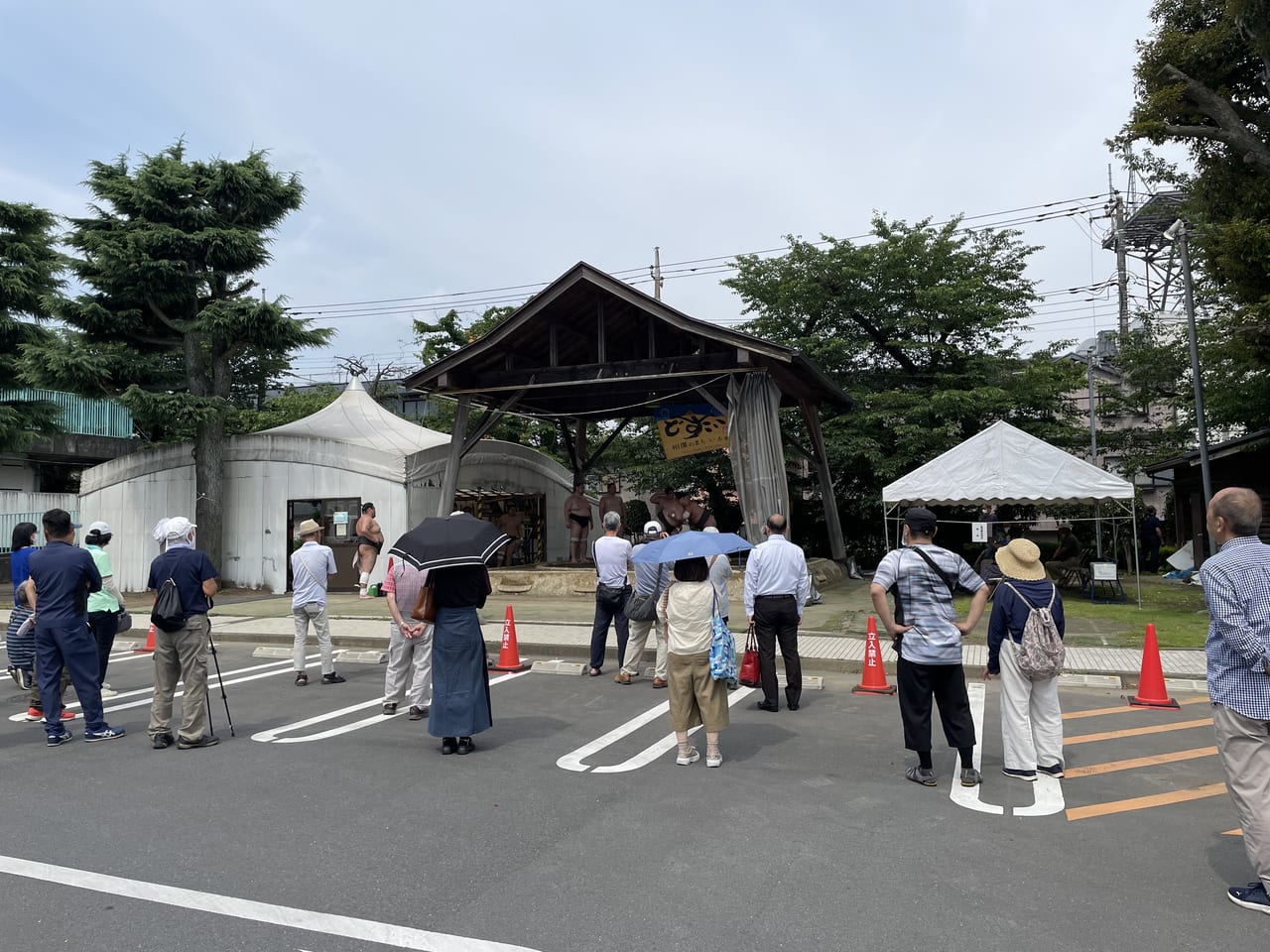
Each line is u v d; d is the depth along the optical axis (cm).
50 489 2816
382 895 388
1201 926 355
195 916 369
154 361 1844
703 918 364
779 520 802
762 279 2486
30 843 459
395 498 1802
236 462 1931
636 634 906
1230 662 379
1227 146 1320
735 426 1558
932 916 365
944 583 552
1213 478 1984
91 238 1755
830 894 387
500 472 2212
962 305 2253
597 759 621
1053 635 555
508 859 431
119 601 819
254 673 1004
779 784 555
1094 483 1429
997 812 500
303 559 926
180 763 619
